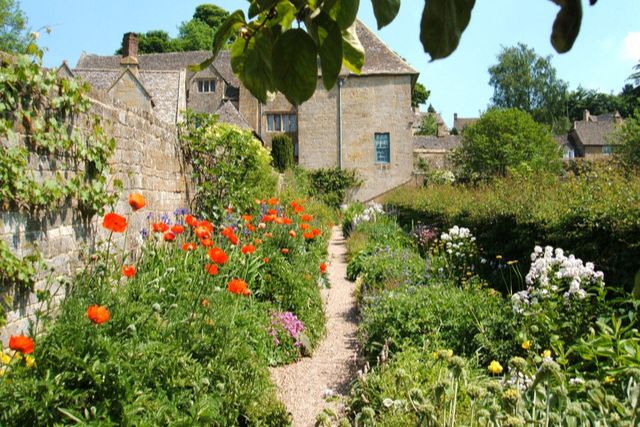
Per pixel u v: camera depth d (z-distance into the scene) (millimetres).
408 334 5145
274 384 4137
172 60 38625
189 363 3357
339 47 742
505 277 7312
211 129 8586
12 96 3500
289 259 7691
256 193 10164
